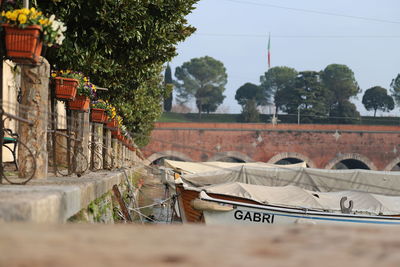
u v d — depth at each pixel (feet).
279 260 4.87
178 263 4.67
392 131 274.16
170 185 58.59
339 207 42.50
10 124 51.34
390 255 5.09
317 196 43.98
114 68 48.21
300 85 416.46
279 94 451.12
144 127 128.88
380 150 273.33
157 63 56.85
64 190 19.97
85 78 37.52
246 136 264.72
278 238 6.06
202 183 52.21
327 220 41.04
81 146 36.32
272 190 44.01
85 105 37.88
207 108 497.46
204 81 492.54
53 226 6.69
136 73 54.70
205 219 42.83
